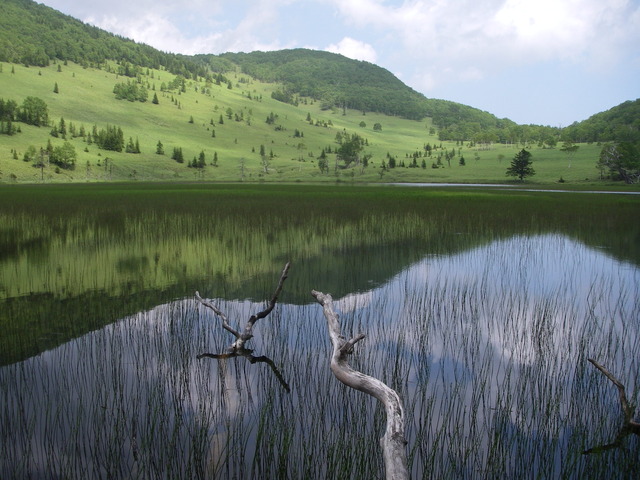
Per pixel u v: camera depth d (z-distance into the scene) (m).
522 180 119.88
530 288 11.63
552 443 4.96
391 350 7.48
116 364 6.89
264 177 144.88
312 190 58.22
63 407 5.60
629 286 11.86
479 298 10.73
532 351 7.49
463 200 36.78
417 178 134.75
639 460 4.57
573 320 9.21
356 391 5.98
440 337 8.14
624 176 108.94
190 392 5.98
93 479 4.36
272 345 7.68
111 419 5.34
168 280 12.30
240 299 10.66
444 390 6.11
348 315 9.45
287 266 7.71
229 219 23.48
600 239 19.28
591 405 5.73
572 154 157.75
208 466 4.54
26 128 160.62
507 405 5.56
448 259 15.16
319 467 4.49
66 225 21.56
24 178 114.94
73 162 133.38
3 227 21.00
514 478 4.39
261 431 4.93
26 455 4.68
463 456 4.70
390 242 18.19
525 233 20.75
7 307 9.96
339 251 16.38
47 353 7.37
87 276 12.74
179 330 8.45
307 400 5.77
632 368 6.85
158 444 4.89
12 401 5.75
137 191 52.78
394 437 3.94
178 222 22.47
